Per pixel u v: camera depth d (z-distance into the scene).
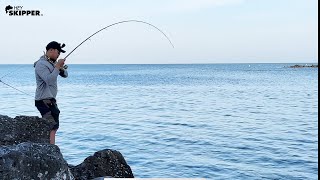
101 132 20.44
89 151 15.76
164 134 20.08
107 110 31.23
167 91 54.00
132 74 134.25
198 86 65.00
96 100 40.53
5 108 31.05
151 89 58.09
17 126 5.10
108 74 136.00
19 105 33.25
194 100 40.78
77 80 89.31
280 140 18.61
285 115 28.50
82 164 5.64
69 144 17.17
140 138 18.84
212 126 23.09
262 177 12.42
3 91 51.59
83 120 25.16
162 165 13.67
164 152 15.78
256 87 62.00
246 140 18.61
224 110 31.77
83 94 48.88
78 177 5.45
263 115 28.56
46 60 5.44
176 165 13.69
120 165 5.80
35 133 5.19
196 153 15.66
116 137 19.03
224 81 81.25
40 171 3.59
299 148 16.70
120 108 32.78
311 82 75.50
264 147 16.94
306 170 13.22
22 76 112.62
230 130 21.64
